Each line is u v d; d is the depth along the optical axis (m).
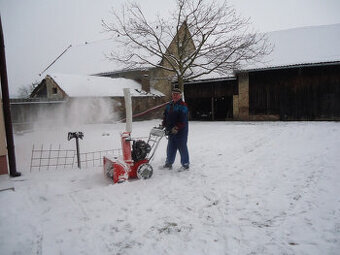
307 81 17.12
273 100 18.22
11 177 5.07
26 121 16.73
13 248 2.72
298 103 17.47
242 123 16.95
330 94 16.56
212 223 3.18
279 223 3.09
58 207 3.75
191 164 6.04
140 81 24.20
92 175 5.34
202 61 22.41
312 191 3.99
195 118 22.95
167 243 2.78
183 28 19.22
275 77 18.06
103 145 8.38
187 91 21.84
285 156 6.44
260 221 3.17
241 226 3.07
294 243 2.68
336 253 2.48
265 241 2.74
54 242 2.85
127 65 19.11
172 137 5.54
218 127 14.58
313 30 21.39
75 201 3.94
